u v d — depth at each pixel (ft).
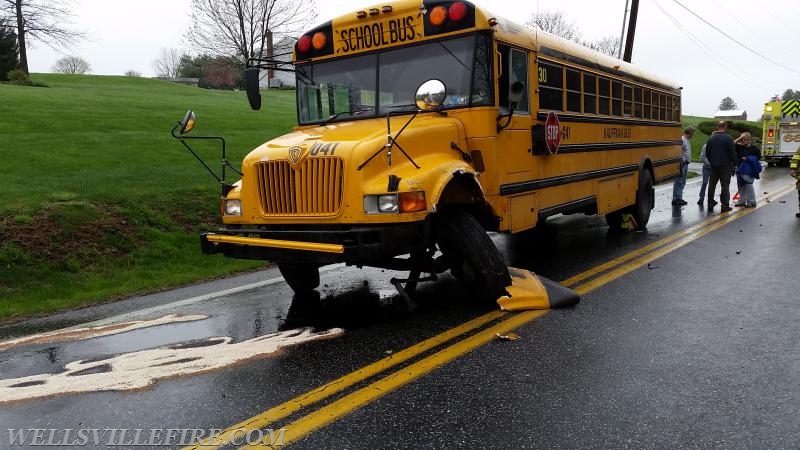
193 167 42.83
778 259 25.54
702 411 11.71
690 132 45.93
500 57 20.34
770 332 16.20
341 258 15.98
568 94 25.66
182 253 28.84
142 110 68.80
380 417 11.64
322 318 18.47
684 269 24.12
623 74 32.04
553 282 20.44
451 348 15.28
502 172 20.30
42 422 11.80
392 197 15.85
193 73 238.48
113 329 18.11
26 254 25.12
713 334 16.11
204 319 18.85
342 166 16.35
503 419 11.50
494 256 18.29
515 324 17.10
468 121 19.56
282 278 24.58
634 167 33.91
